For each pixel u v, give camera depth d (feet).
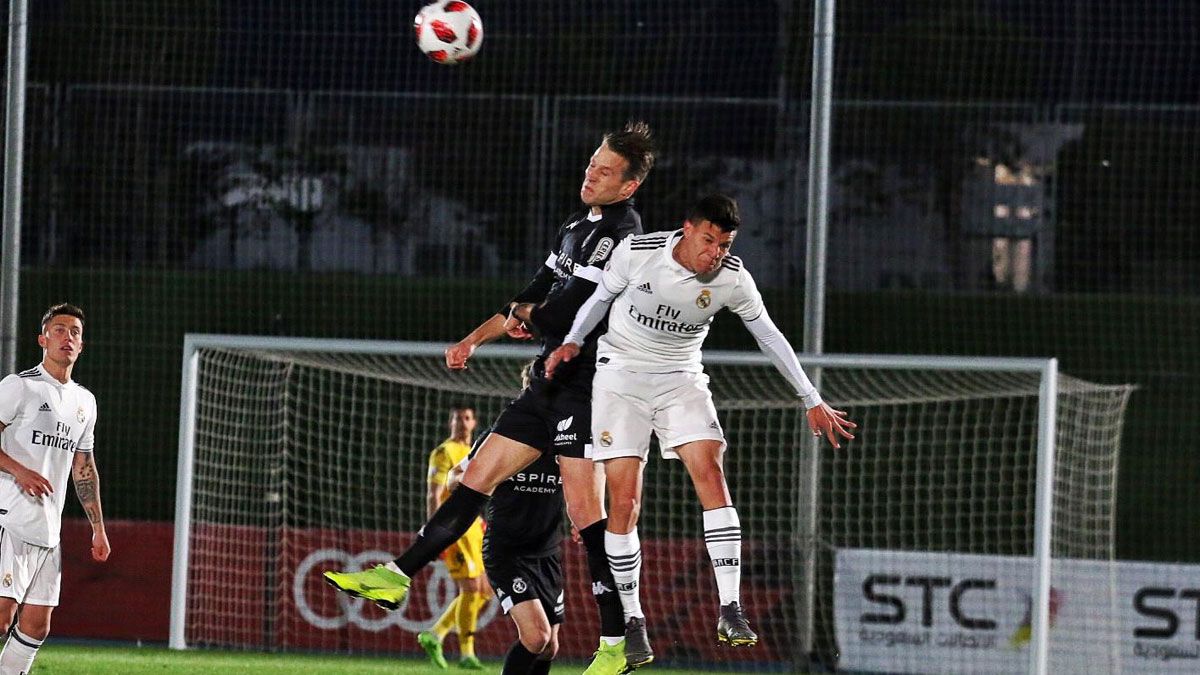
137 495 180.34
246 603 134.00
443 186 199.41
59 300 184.75
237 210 207.00
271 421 160.86
